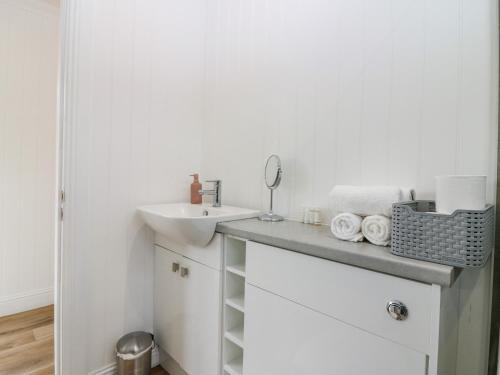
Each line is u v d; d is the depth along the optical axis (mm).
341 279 780
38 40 2209
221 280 1181
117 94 1466
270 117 1462
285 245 913
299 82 1345
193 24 1790
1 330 1899
